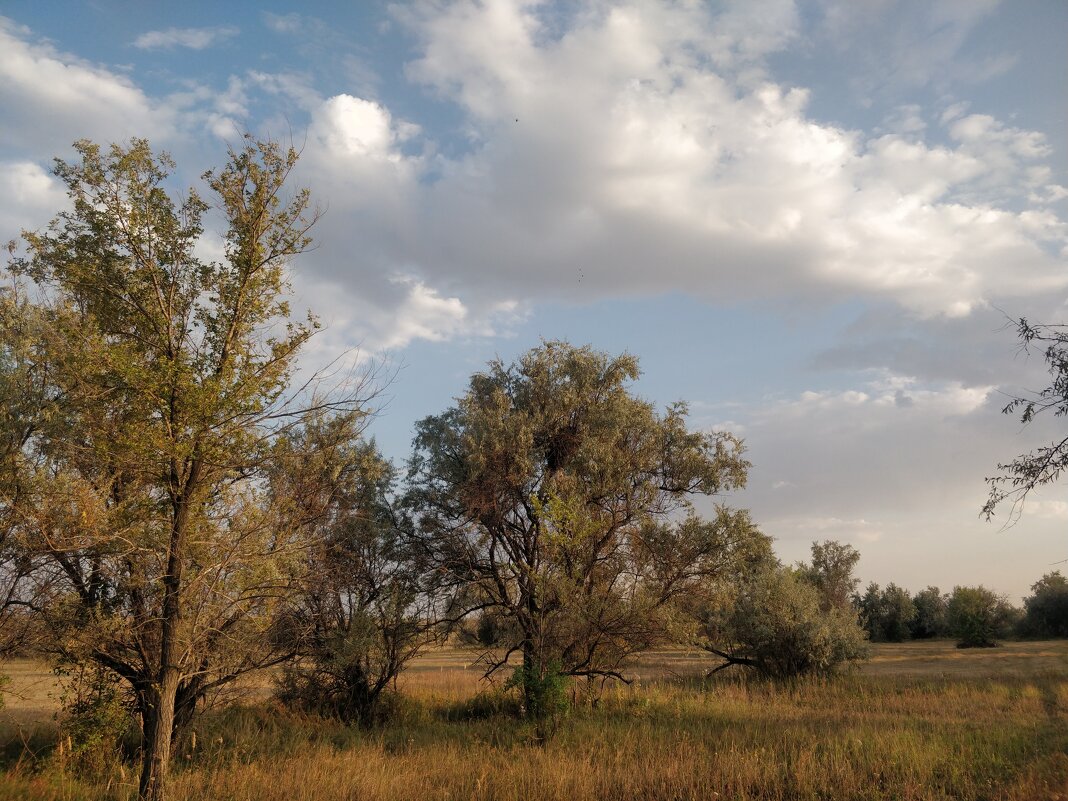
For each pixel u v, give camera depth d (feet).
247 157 36.96
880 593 281.95
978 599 216.54
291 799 34.78
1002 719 59.06
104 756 42.68
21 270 39.68
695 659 127.34
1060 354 34.47
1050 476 34.45
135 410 33.88
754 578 98.99
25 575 41.70
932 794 35.01
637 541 68.13
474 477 65.05
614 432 68.33
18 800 34.06
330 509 54.90
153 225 36.42
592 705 66.54
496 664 68.13
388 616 66.23
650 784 37.09
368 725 62.44
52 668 42.91
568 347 73.61
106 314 36.63
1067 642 202.39
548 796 35.37
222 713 53.52
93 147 35.94
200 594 34.94
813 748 42.19
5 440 39.99
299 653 57.88
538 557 65.36
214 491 35.94
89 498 35.06
